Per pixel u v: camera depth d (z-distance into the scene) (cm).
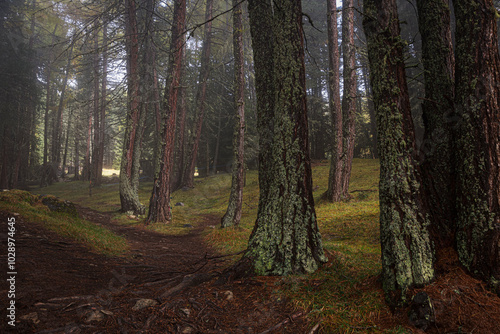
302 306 303
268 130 484
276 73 439
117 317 279
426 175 351
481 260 284
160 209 1181
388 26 323
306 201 409
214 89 2805
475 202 296
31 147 3588
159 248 705
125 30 1603
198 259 600
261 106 495
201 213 1639
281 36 431
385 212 318
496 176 290
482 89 302
